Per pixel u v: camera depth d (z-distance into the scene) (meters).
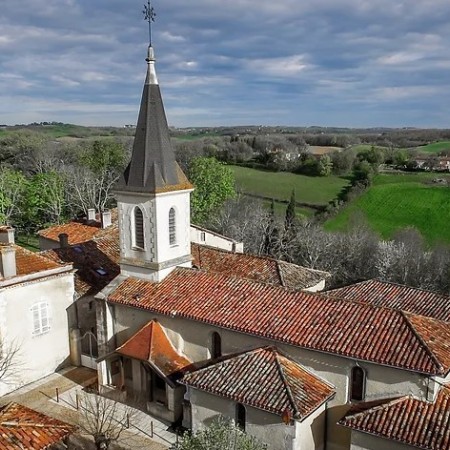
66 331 33.97
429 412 19.69
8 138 126.62
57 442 19.30
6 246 31.03
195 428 24.17
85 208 76.56
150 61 28.09
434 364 19.81
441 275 52.03
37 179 77.44
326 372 22.61
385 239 60.84
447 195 71.94
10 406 21.17
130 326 29.36
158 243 28.80
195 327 26.59
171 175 29.00
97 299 29.75
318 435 22.56
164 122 28.91
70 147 117.88
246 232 65.62
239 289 27.27
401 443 19.00
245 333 24.36
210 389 22.69
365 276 56.91
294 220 65.44
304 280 33.75
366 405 21.27
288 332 23.42
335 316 23.86
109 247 40.94
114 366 29.80
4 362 27.64
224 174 71.69
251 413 22.05
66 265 33.53
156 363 26.30
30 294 31.39
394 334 21.95
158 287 29.00
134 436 25.61
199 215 69.75
